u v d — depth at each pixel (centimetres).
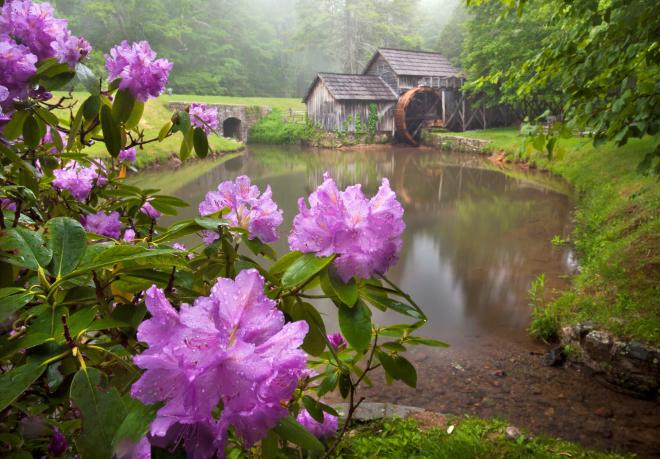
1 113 116
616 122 331
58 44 129
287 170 1725
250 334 62
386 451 279
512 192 1272
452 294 637
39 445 102
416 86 2814
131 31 3841
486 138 2284
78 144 156
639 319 421
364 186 1420
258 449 130
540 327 511
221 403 69
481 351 484
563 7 378
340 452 219
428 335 522
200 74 4119
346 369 143
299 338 63
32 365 71
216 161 1983
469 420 326
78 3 3728
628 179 921
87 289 91
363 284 112
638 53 323
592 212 883
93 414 64
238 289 63
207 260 121
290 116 3097
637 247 537
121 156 180
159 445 61
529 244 831
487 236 891
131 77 135
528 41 1986
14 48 117
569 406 388
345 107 2669
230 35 4694
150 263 89
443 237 896
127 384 78
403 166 1853
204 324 59
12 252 95
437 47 4156
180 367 57
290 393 63
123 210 167
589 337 428
